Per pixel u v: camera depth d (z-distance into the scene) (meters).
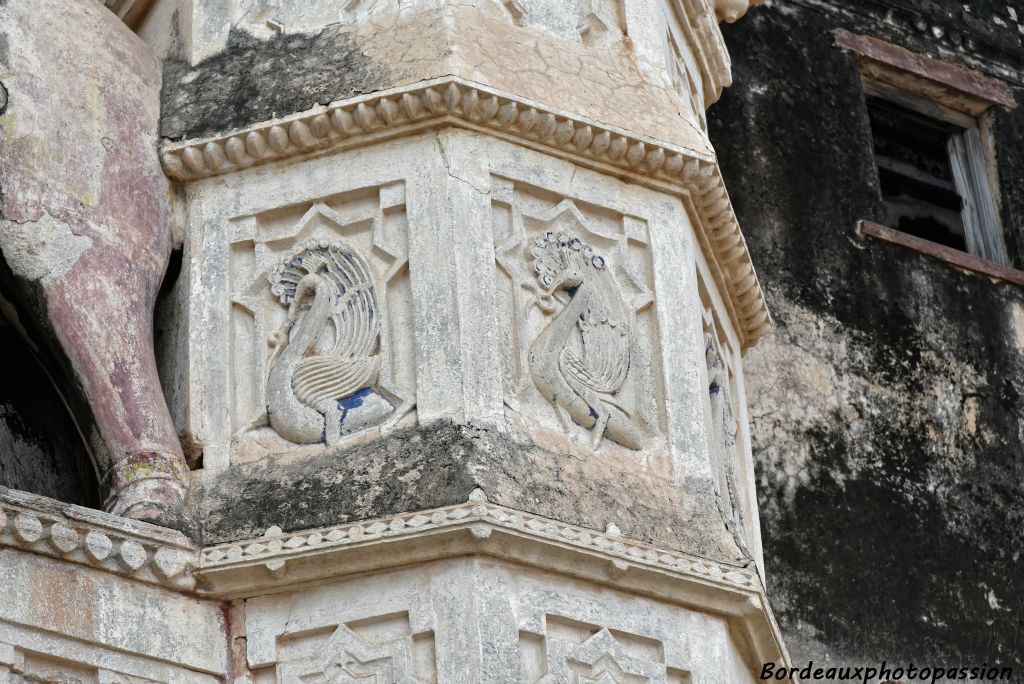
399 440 21.52
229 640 21.17
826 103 33.44
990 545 30.45
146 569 21.00
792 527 29.00
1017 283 33.41
